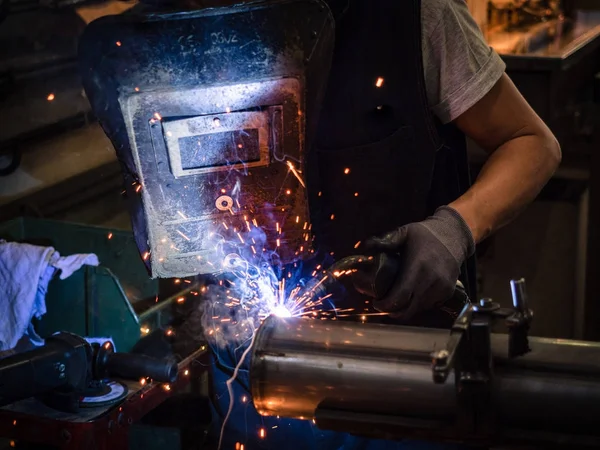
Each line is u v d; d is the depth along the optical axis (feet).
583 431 3.05
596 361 3.13
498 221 4.50
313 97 3.92
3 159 9.16
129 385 6.93
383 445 4.95
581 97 9.96
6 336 7.47
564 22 11.63
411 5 4.36
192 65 3.73
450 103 4.54
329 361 3.28
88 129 10.12
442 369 2.78
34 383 5.64
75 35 9.68
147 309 8.09
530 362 3.15
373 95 4.54
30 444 6.57
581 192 9.93
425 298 3.98
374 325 3.43
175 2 4.27
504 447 3.17
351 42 4.47
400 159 4.66
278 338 3.40
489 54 4.55
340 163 4.71
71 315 7.82
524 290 3.15
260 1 3.76
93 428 6.19
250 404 5.38
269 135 3.88
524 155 4.59
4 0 8.79
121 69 3.73
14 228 8.75
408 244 4.03
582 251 9.89
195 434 7.38
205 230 4.06
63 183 9.91
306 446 5.30
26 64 9.20
